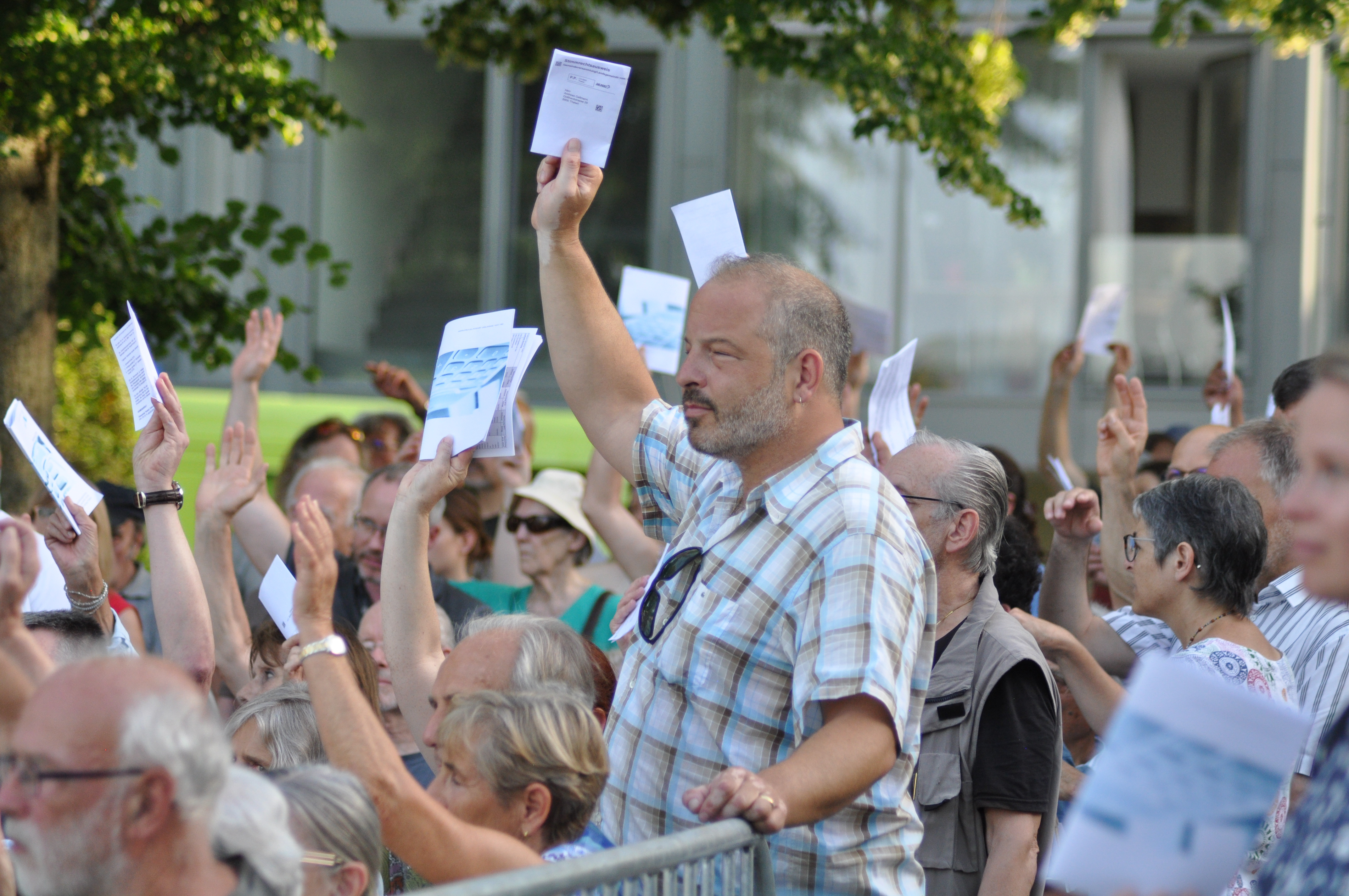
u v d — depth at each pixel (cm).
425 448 790
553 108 797
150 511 927
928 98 1762
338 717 573
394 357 3020
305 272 2989
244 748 761
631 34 2948
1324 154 2830
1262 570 856
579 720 618
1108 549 1080
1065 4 1834
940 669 820
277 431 2916
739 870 527
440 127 3005
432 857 563
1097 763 503
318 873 534
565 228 802
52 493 910
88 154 1623
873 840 633
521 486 1547
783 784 543
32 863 441
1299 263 2814
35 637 791
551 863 453
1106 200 2880
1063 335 2880
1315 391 411
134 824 436
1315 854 415
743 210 2938
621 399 816
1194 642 816
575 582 1364
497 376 766
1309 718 810
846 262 2927
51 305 1608
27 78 1448
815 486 640
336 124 1778
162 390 934
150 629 1394
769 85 2931
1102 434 1096
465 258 3016
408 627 785
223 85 1591
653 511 804
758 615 627
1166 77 2855
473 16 1948
